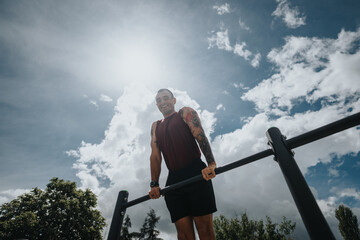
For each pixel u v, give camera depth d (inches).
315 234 24.6
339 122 29.8
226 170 43.0
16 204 745.0
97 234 770.2
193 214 52.5
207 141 58.6
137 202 57.2
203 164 62.7
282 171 32.8
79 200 821.9
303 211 27.0
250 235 893.8
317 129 31.6
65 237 697.0
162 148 70.6
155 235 1275.8
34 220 666.8
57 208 740.7
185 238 53.5
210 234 50.4
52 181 840.9
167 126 72.1
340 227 1191.6
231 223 968.9
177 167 63.1
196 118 64.1
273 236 861.8
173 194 58.6
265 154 37.3
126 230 1216.2
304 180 29.7
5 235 617.6
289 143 33.6
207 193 53.6
